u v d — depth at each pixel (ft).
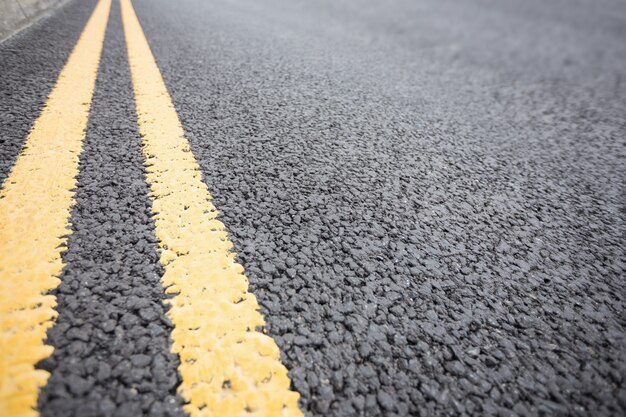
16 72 2.68
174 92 2.83
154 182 1.96
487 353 1.56
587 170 2.69
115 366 1.37
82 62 3.03
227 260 1.68
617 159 2.87
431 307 1.67
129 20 4.90
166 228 1.76
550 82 5.11
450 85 4.37
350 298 1.65
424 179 2.36
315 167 2.30
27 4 3.95
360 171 2.34
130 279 1.57
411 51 6.06
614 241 2.09
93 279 1.55
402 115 3.15
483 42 7.50
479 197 2.28
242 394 1.37
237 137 2.44
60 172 1.91
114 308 1.49
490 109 3.68
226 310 1.53
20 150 1.99
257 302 1.57
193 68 3.38
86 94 2.58
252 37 5.08
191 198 1.92
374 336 1.55
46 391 1.31
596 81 5.43
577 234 2.10
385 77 4.26
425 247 1.91
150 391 1.34
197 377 1.38
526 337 1.62
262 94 3.09
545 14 11.68
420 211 2.11
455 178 2.41
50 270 1.54
